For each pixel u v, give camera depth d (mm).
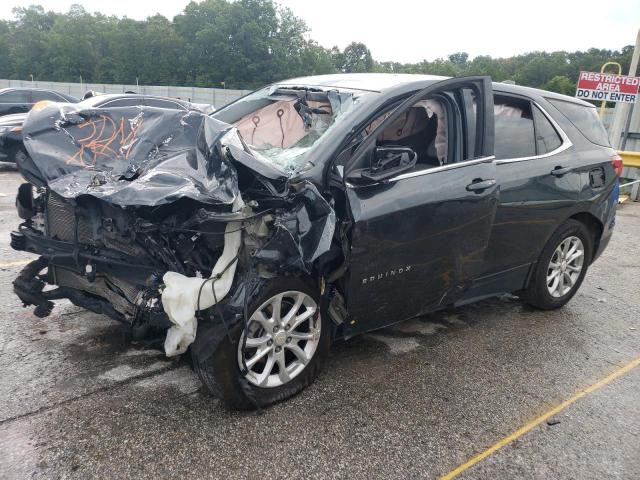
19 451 2525
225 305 2695
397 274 3174
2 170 10820
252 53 63844
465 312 4555
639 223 8445
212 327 2729
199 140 2770
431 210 3188
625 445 2846
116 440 2645
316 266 2973
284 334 2947
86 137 2814
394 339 3941
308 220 2705
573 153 4328
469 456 2693
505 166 3830
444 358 3686
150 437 2684
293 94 3766
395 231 3053
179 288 2562
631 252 6750
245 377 2834
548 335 4164
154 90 36062
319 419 2910
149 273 2672
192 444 2648
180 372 3295
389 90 3316
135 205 2381
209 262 2752
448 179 3303
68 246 2791
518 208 3865
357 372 3428
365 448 2701
